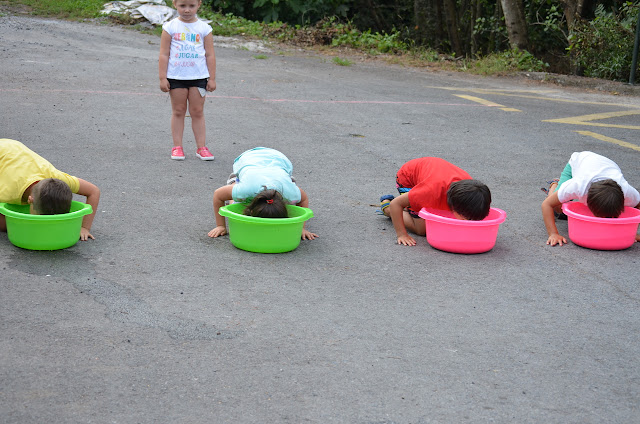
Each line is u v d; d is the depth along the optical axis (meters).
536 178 6.49
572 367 3.18
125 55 12.19
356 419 2.74
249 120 8.30
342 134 7.87
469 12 19.38
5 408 2.69
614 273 4.30
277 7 20.45
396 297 3.83
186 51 6.32
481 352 3.28
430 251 4.56
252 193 4.45
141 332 3.30
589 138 8.32
